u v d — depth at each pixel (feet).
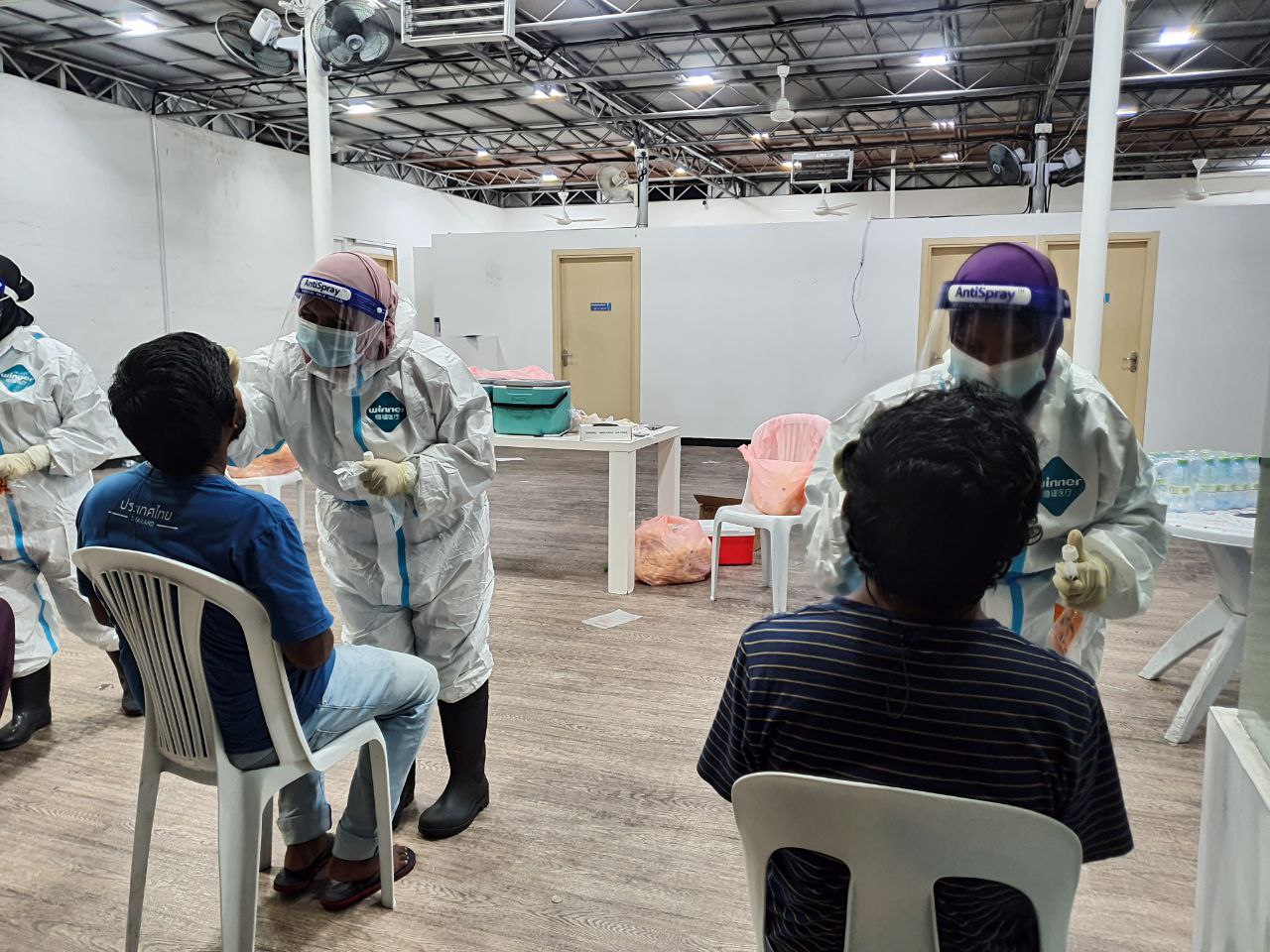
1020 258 3.81
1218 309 24.84
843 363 28.89
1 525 7.82
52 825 6.77
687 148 38.24
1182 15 22.79
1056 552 4.62
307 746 4.85
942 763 2.60
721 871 6.21
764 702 2.82
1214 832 3.77
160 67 26.58
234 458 5.56
